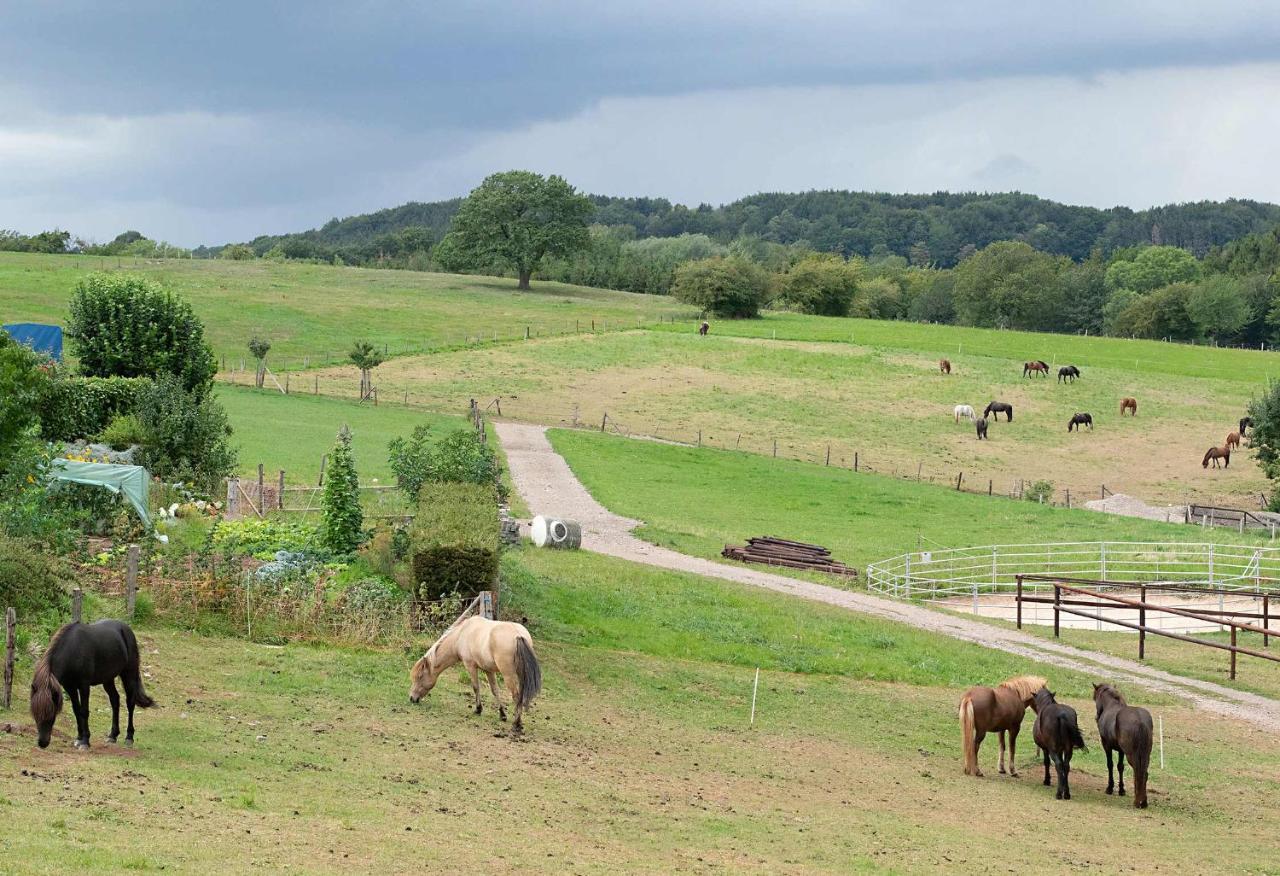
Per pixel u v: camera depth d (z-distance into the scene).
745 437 77.69
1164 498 66.50
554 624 28.52
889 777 20.23
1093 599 42.59
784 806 17.41
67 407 44.19
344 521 30.55
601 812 15.75
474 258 157.75
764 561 43.28
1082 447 78.88
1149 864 15.98
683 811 16.39
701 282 131.50
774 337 117.25
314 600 24.88
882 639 32.03
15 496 26.25
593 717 21.98
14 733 15.35
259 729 17.58
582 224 160.50
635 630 29.61
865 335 121.50
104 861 11.05
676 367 100.19
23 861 10.68
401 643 24.55
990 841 16.52
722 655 28.84
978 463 73.50
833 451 75.00
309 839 12.72
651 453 67.31
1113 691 20.47
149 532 28.72
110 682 15.60
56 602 21.19
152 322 60.34
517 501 50.28
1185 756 23.98
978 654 32.16
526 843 13.75
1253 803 20.59
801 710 25.00
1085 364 108.25
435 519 29.27
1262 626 38.91
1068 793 19.88
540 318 125.81
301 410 71.06
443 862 12.54
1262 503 65.19
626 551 41.88
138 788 13.73
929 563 43.56
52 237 188.12
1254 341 181.75
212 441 44.38
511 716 20.94
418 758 17.25
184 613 23.47
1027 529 52.94
